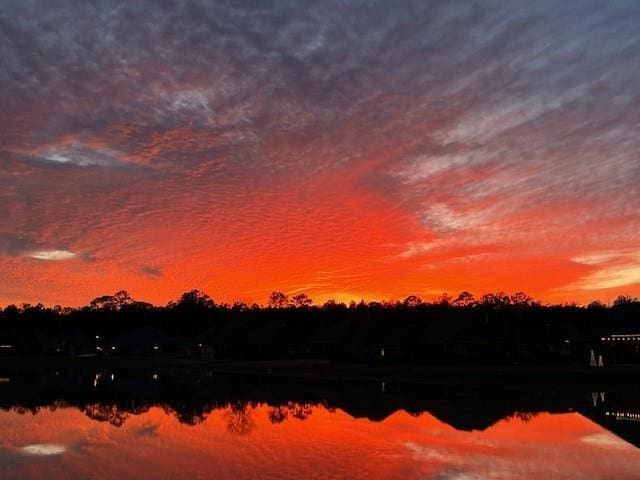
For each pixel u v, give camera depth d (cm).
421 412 3105
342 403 3550
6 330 12494
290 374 6194
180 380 5644
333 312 12206
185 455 1995
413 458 1906
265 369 6869
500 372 4956
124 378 5994
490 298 12744
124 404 3591
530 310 10600
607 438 2298
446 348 6638
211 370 7269
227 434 2431
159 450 2091
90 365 8675
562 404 3409
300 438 2312
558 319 10181
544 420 2802
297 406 3419
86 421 2855
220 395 4100
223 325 11019
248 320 10038
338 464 1823
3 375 6556
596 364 5666
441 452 2008
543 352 6356
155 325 14462
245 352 9000
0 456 2012
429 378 5200
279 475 1683
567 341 6247
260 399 3822
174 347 11175
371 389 4478
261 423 2747
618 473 1706
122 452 2062
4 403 3669
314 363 7338
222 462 1872
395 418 2883
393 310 10394
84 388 4778
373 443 2186
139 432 2508
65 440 2320
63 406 3500
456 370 5341
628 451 2039
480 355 6359
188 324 14425
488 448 2084
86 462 1905
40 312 15312
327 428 2572
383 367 6088
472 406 3353
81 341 11831
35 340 11506
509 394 4000
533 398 3744
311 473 1705
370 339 7169
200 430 2545
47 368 8144
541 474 1692
